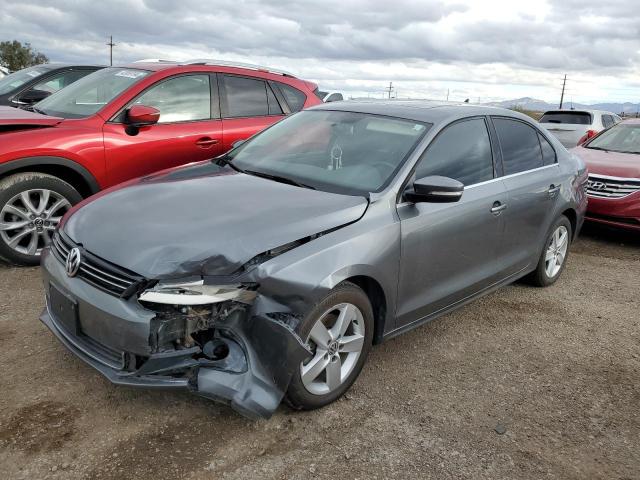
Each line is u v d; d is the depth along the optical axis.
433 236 3.67
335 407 3.27
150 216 3.10
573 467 2.93
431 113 4.16
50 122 5.10
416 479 2.75
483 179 4.23
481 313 4.81
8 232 4.90
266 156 4.18
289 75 6.85
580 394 3.64
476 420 3.26
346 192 3.53
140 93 5.49
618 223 7.14
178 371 2.77
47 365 3.46
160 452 2.78
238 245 2.84
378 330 3.52
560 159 5.33
